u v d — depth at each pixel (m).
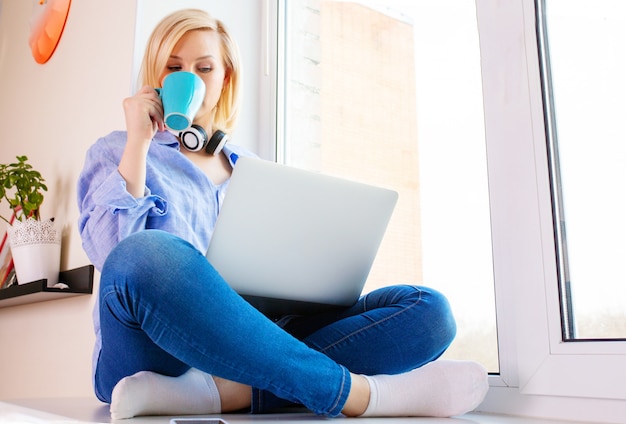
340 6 2.17
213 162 1.70
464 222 1.61
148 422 0.88
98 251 1.41
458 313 1.58
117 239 1.38
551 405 1.26
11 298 2.12
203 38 1.80
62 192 2.28
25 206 2.22
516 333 1.35
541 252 1.32
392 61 1.94
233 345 0.92
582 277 1.28
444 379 1.11
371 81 2.01
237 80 1.88
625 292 1.21
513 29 1.46
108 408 1.16
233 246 1.07
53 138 2.45
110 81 2.03
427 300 1.21
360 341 1.16
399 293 1.24
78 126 2.23
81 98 2.24
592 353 1.19
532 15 1.42
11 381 2.46
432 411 1.11
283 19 2.27
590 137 1.31
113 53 2.05
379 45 1.99
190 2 2.10
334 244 1.16
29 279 2.04
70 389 1.95
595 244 1.27
